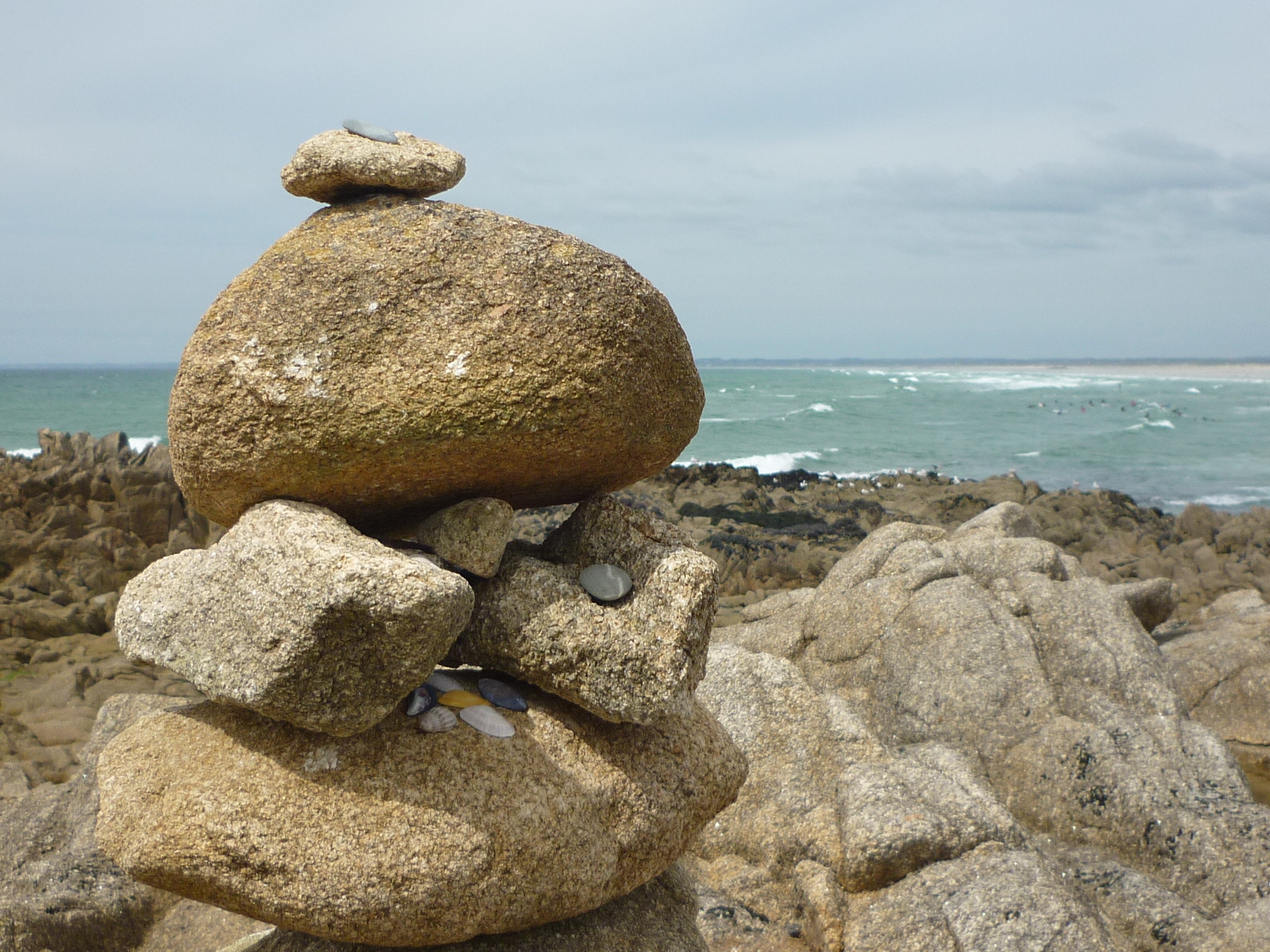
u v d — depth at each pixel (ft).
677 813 9.40
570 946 9.59
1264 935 13.96
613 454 8.70
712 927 15.34
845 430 158.71
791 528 57.26
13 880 13.41
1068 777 18.51
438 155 9.13
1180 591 43.34
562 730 9.07
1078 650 21.79
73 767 22.85
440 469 8.25
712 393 279.49
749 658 19.62
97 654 31.48
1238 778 18.13
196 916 13.39
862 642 23.80
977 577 25.36
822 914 14.80
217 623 7.71
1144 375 481.87
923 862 15.10
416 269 8.15
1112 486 98.78
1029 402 234.38
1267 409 212.02
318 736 8.38
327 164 8.75
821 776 17.57
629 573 8.88
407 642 7.22
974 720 20.75
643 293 8.54
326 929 8.05
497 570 8.82
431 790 8.13
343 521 8.05
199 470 8.56
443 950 9.20
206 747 8.62
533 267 8.17
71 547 38.24
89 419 178.81
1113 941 13.29
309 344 8.06
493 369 7.94
